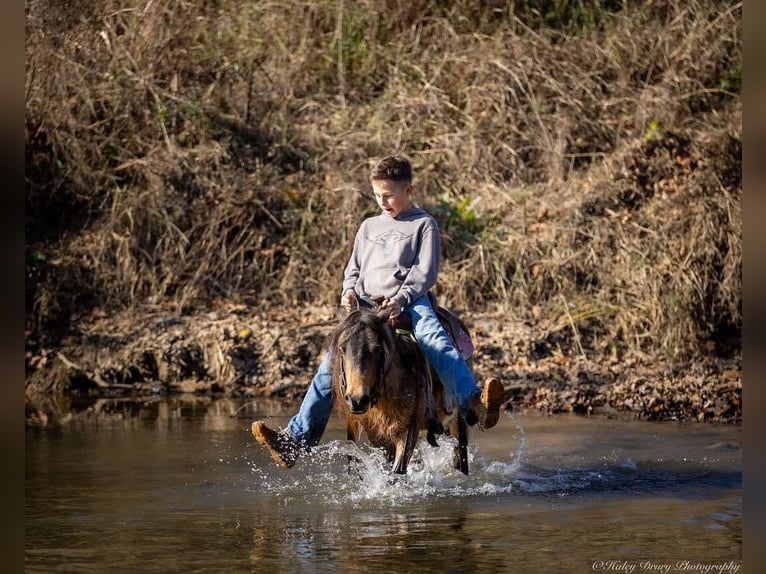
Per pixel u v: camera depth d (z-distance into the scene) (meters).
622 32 16.38
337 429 9.55
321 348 11.77
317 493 7.14
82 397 11.12
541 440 8.98
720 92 15.68
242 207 13.70
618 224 13.41
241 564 5.46
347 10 16.56
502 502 6.85
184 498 6.99
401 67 16.02
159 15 15.20
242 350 11.72
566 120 14.96
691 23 16.50
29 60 14.06
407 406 6.99
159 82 15.01
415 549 5.73
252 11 16.38
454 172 14.57
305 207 13.91
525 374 11.29
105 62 14.77
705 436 9.18
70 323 12.45
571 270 13.12
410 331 7.24
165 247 13.31
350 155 14.55
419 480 7.48
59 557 5.62
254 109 15.17
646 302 12.46
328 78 16.16
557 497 6.99
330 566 5.42
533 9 16.94
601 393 10.75
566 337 12.24
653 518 6.40
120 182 14.09
